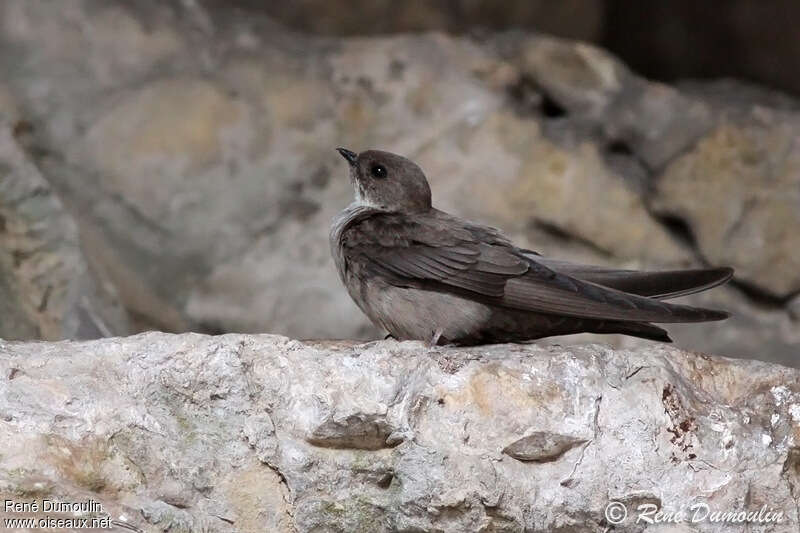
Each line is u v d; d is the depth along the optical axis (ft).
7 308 40.68
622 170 49.19
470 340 30.91
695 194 48.29
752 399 27.09
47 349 25.99
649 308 28.27
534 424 25.81
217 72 49.21
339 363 26.08
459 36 53.16
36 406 25.23
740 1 56.34
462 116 49.11
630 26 58.08
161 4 50.62
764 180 48.32
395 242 31.09
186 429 25.73
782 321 48.42
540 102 50.70
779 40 56.08
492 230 31.91
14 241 41.50
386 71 50.03
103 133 47.70
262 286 47.57
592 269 31.50
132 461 25.41
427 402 25.85
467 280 30.19
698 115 49.37
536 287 29.68
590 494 25.79
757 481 26.17
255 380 25.96
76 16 48.85
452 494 25.27
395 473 25.68
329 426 25.64
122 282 46.57
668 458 26.04
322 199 48.60
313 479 25.70
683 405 26.40
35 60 48.14
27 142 47.39
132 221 47.42
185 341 26.08
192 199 47.83
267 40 50.75
